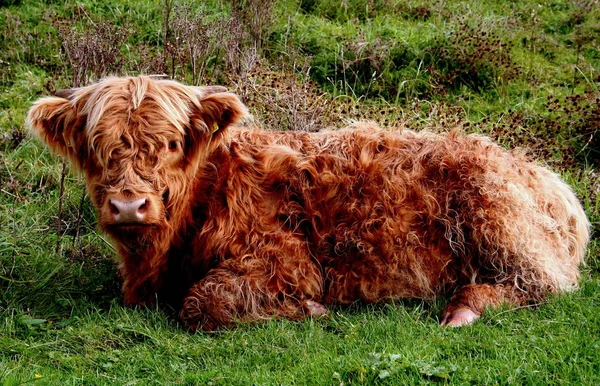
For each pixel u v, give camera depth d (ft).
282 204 16.20
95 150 14.65
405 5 32.99
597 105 25.08
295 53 27.35
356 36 29.17
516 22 31.96
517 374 12.16
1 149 23.72
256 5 29.04
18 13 30.22
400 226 16.10
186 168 15.51
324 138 17.22
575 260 17.42
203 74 25.66
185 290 16.44
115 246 16.34
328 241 16.20
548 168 21.56
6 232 19.26
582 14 32.48
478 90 27.63
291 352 13.69
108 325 15.08
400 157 16.72
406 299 16.21
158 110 14.74
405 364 12.29
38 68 27.84
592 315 14.67
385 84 27.20
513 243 15.90
